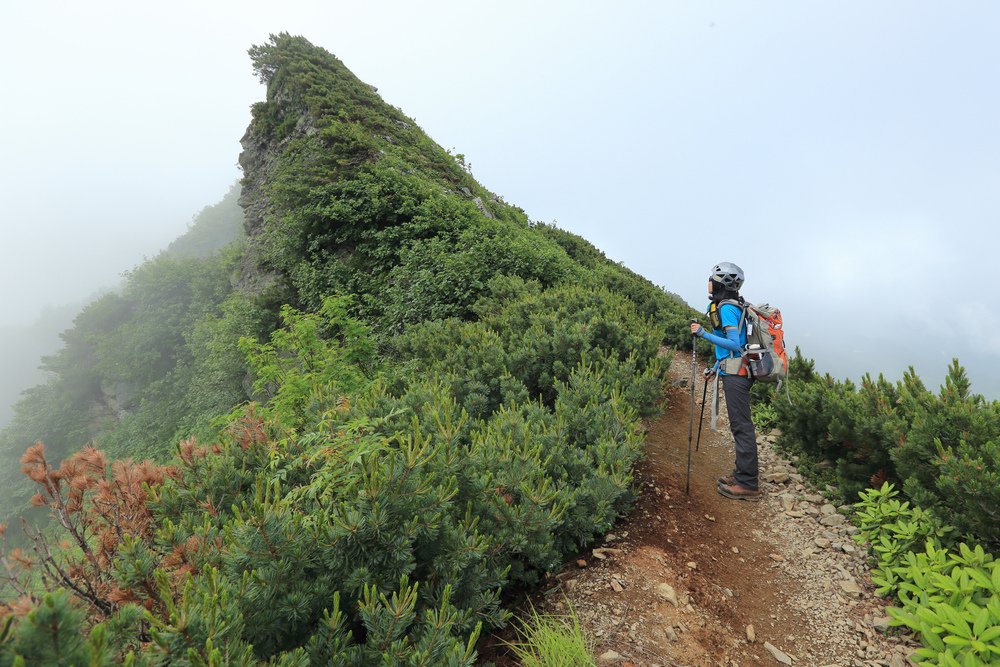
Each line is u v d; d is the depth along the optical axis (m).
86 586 1.94
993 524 2.64
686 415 6.31
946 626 2.14
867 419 3.87
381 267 13.20
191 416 18.14
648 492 4.13
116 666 1.31
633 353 5.79
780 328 4.04
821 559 3.29
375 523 2.09
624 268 21.22
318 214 15.30
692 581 3.04
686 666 2.38
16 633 1.21
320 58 26.64
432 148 22.73
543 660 2.26
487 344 5.95
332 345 8.11
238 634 1.62
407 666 1.77
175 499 2.56
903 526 2.98
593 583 2.91
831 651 2.54
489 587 2.46
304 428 3.99
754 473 4.13
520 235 14.44
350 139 18.47
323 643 1.82
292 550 1.92
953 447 3.15
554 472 3.37
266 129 25.20
